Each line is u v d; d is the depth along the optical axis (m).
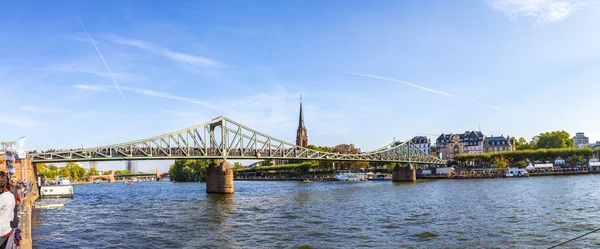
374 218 54.59
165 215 61.91
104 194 125.06
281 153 134.00
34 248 39.44
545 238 39.53
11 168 82.50
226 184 114.06
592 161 190.75
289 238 41.97
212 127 119.75
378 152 187.62
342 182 192.12
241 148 123.00
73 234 46.47
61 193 106.75
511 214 54.91
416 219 52.75
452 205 67.81
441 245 37.47
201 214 62.44
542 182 127.44
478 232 42.88
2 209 11.86
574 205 63.03
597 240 38.28
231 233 45.28
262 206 73.50
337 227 47.94
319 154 150.62
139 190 154.62
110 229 49.53
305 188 137.50
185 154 112.94
